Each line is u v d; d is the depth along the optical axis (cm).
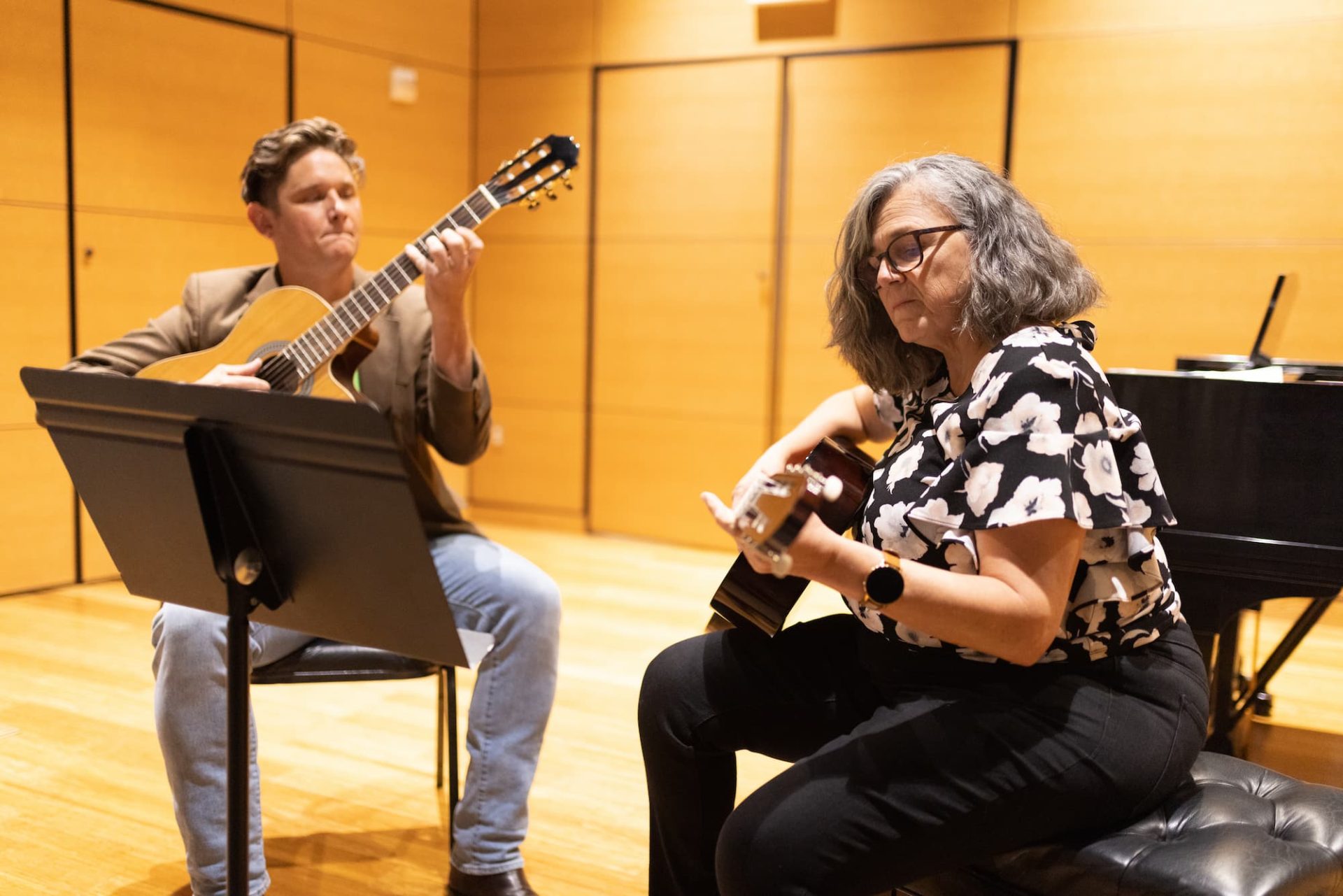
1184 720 145
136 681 320
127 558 155
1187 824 143
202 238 458
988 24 448
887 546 149
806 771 140
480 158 565
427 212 546
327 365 205
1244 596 216
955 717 140
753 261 502
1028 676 144
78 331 421
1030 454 132
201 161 454
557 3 536
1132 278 436
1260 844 133
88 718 291
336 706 306
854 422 193
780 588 161
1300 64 401
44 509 420
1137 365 439
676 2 508
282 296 209
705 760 167
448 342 201
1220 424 213
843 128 479
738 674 165
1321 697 325
